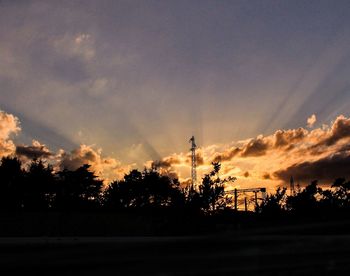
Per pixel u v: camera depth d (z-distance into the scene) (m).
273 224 30.14
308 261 6.89
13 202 61.12
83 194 66.56
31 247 6.66
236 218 48.31
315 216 50.94
